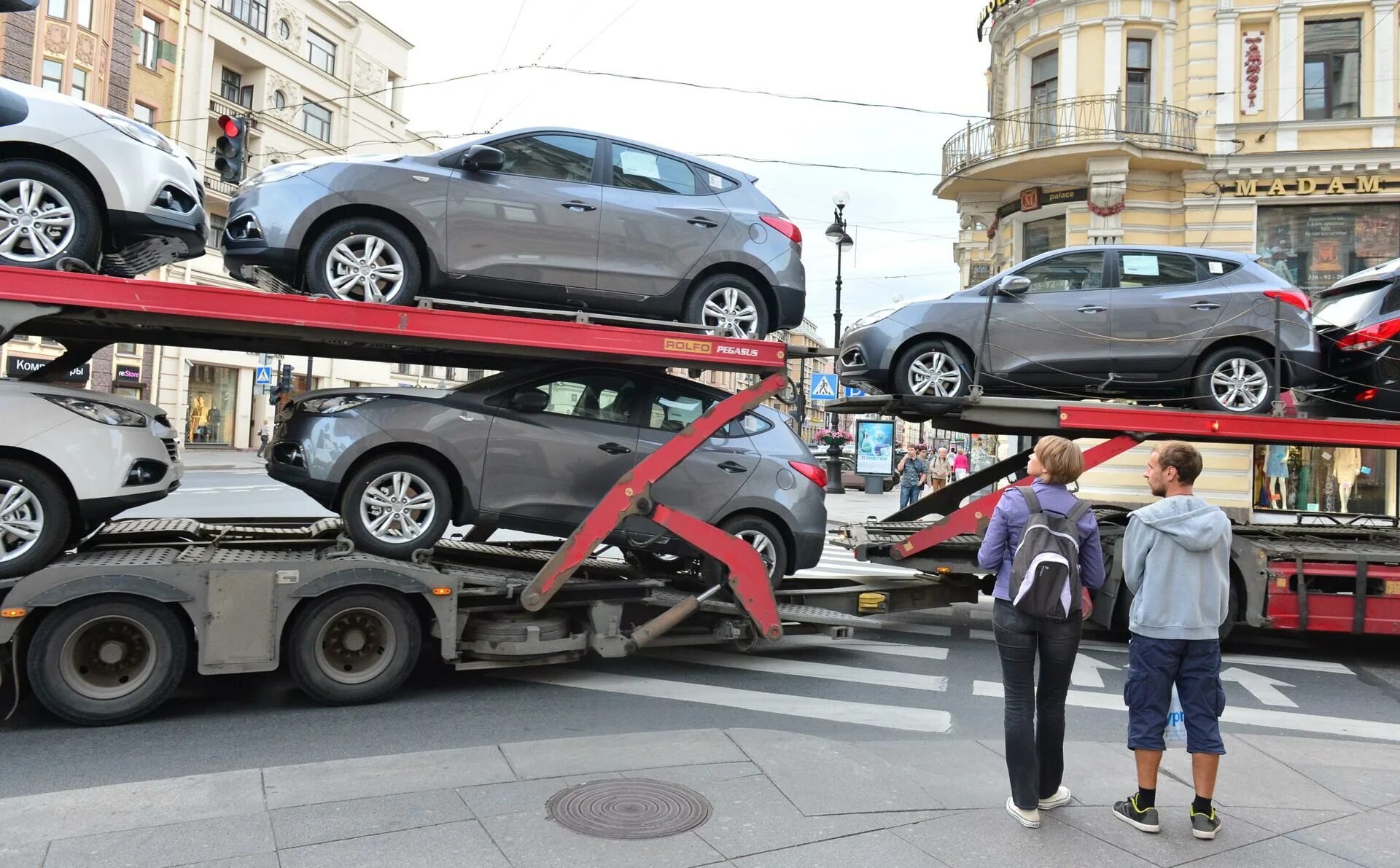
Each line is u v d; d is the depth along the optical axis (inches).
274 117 1455.5
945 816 152.2
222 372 1424.7
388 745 191.6
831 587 332.5
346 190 229.6
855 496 1050.7
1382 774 181.8
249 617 205.8
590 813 146.2
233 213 233.8
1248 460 687.7
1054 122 729.0
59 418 203.0
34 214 206.1
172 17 1277.1
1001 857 137.6
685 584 297.6
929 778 171.6
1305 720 239.8
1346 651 336.5
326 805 146.3
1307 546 321.1
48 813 141.0
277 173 233.3
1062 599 148.6
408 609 222.5
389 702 225.0
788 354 250.1
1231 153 694.5
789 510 283.4
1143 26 713.6
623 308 259.0
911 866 133.3
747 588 254.4
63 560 207.6
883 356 324.2
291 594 209.3
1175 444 159.3
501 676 254.8
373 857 128.6
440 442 240.4
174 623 202.5
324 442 233.8
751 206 279.1
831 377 783.1
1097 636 342.6
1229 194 699.4
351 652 220.7
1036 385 323.9
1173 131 701.9
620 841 136.3
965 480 377.1
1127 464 689.6
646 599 256.2
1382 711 252.7
